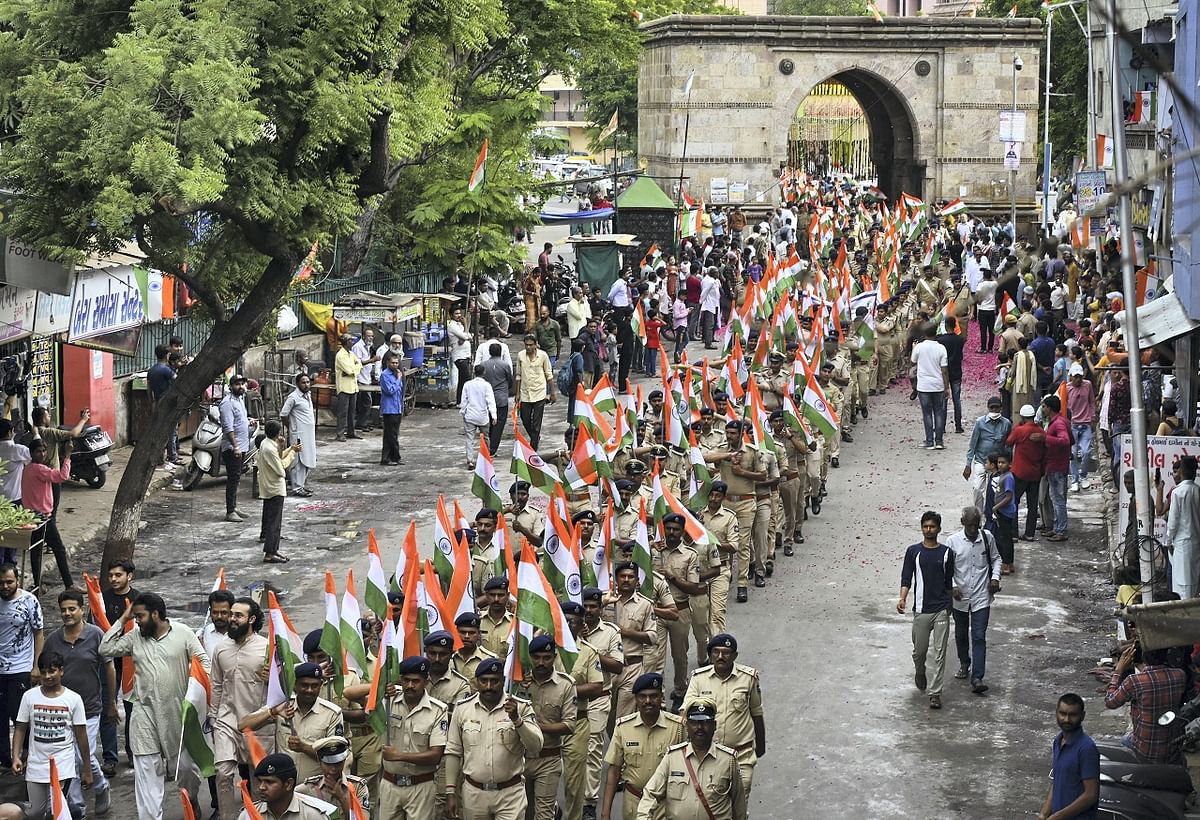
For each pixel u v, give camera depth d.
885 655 17.11
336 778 10.42
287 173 18.08
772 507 20.09
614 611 14.00
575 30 37.41
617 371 33.69
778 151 61.53
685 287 40.09
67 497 23.83
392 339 29.86
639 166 63.66
